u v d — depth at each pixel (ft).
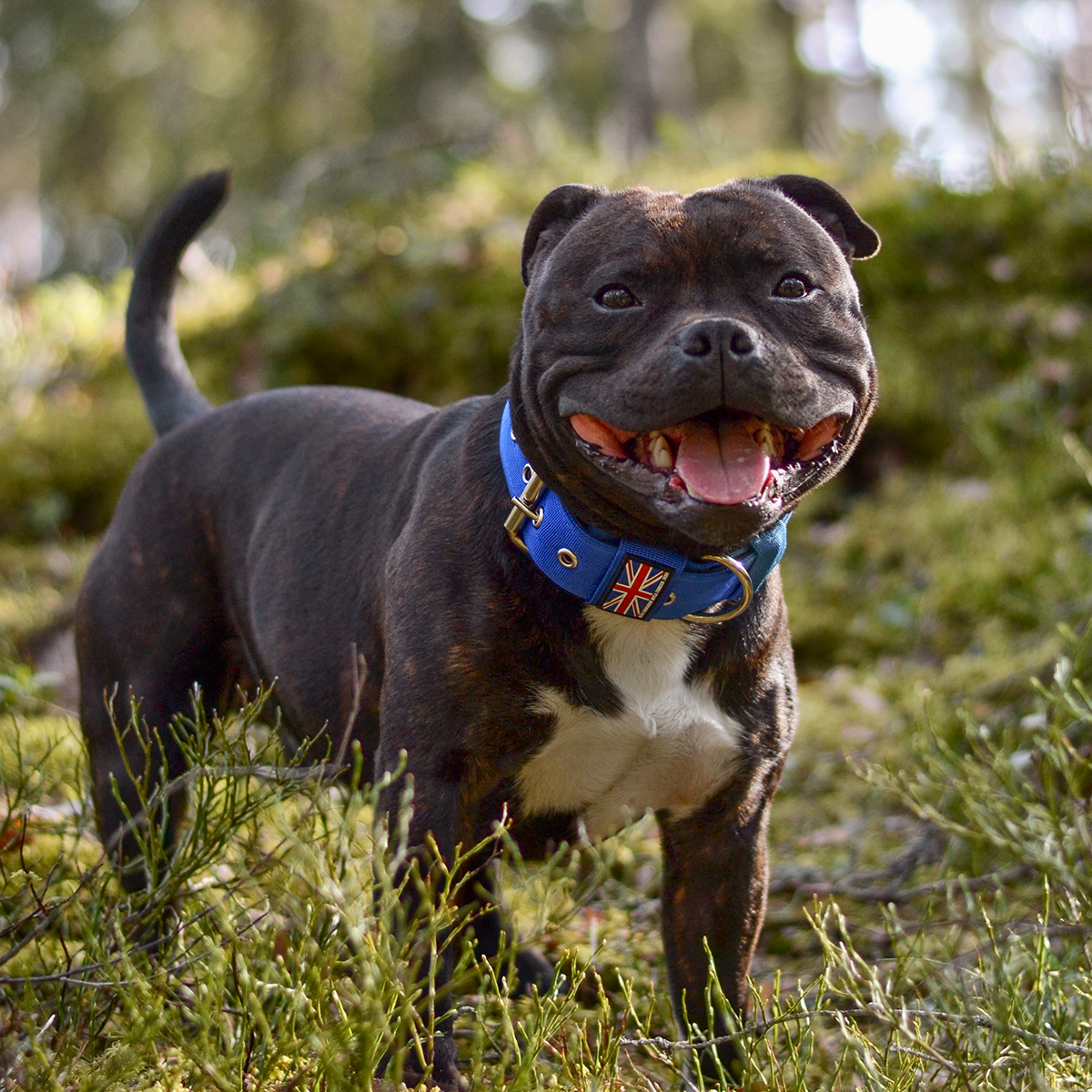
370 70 53.93
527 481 7.37
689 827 8.11
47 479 20.15
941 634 15.19
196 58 56.39
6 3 56.44
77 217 61.11
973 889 10.41
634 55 46.42
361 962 6.23
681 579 7.27
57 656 16.03
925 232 20.53
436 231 22.67
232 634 9.76
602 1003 7.13
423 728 7.47
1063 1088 6.84
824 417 7.00
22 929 8.71
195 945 7.62
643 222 7.14
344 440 9.29
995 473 17.57
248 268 23.72
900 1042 7.71
